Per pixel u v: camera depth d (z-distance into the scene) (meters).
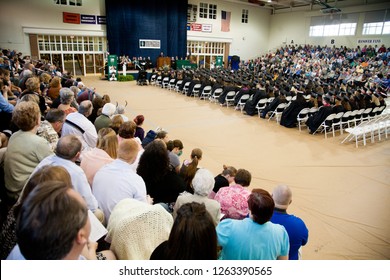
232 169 3.46
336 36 24.69
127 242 1.54
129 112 10.41
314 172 5.75
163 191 2.55
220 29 26.58
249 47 29.05
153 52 23.23
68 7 19.34
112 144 2.70
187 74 15.28
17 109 2.18
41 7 18.48
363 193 4.93
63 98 3.80
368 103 9.42
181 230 1.15
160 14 22.86
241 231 1.71
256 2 27.92
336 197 4.77
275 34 29.61
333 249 3.46
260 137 7.94
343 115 8.38
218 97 12.30
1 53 12.99
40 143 2.24
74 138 2.00
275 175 5.56
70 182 1.47
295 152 6.85
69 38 20.09
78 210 0.90
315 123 8.21
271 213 1.70
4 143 2.93
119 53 21.67
